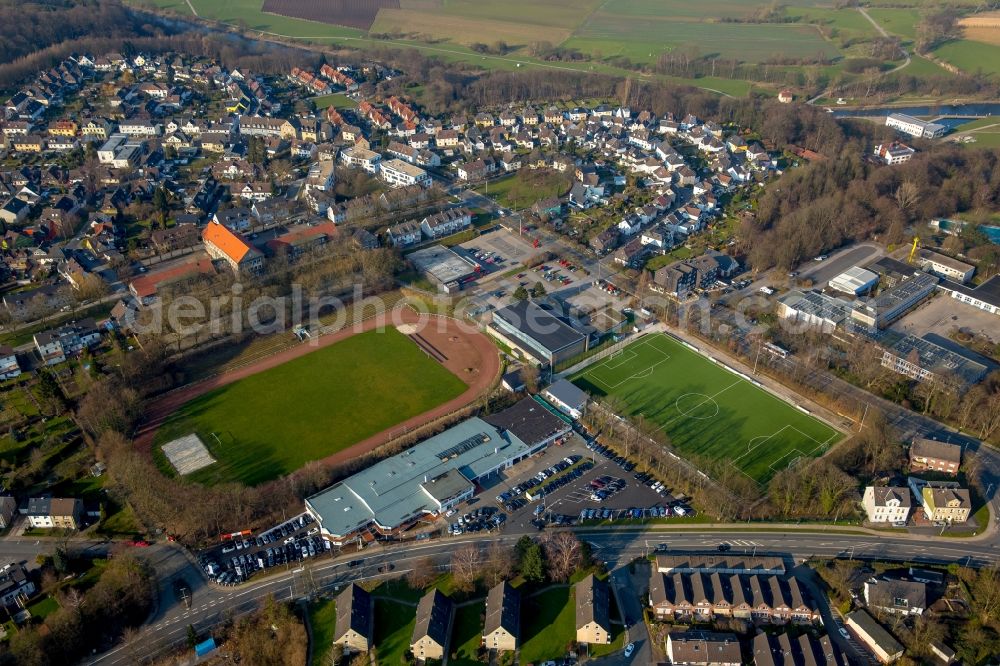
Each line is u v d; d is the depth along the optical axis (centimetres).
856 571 19800
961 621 18462
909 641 17900
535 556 19388
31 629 18288
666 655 17925
